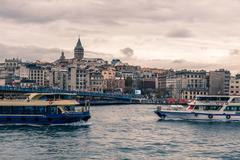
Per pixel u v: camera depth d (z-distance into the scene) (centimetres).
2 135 8644
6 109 10412
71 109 10862
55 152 6869
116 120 12850
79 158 6456
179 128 10588
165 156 6744
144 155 6788
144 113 17088
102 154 6788
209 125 11331
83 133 9200
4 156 6488
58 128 10025
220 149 7488
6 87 18950
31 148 7181
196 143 8100
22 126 10262
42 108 10562
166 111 12706
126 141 8162
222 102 12200
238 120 12138
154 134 9319
